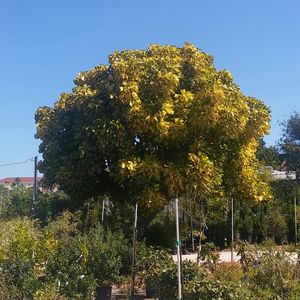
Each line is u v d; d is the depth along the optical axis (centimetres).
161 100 893
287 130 3569
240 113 911
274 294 777
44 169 989
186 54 985
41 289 763
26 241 830
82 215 1627
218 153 951
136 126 885
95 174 959
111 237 1120
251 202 1046
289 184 2967
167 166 887
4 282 759
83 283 831
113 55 970
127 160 882
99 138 885
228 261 1523
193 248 1933
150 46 994
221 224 2230
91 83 993
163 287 800
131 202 1009
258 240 2380
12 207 1889
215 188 957
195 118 868
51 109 1009
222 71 997
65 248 900
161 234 1952
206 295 666
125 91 884
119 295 1006
